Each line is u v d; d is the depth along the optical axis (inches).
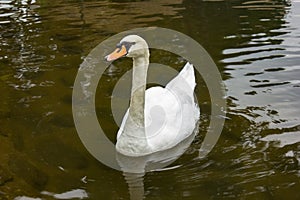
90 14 275.6
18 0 306.3
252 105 203.8
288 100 205.5
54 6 293.3
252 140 190.1
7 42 242.8
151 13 275.6
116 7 290.2
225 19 263.0
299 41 239.6
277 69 221.5
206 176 179.0
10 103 206.2
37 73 221.9
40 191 175.0
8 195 173.8
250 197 173.0
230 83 214.7
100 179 178.9
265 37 243.8
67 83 216.8
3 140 190.9
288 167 180.9
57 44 241.8
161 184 177.2
